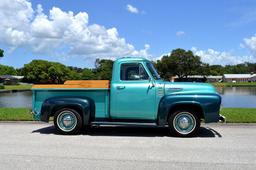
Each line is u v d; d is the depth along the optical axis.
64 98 10.26
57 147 8.41
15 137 9.84
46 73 125.88
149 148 8.32
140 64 10.09
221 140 9.35
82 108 10.11
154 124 9.96
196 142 9.08
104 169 6.46
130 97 10.02
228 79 166.75
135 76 10.09
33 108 10.56
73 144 8.81
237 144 8.80
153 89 9.95
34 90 10.52
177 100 9.71
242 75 168.50
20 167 6.59
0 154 7.65
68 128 10.25
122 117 10.15
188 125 9.84
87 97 10.30
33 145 8.66
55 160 7.11
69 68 137.00
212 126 11.94
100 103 10.27
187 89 9.86
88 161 7.04
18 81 135.12
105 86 10.16
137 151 7.98
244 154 7.67
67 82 10.46
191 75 130.38
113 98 10.08
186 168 6.53
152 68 10.44
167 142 9.09
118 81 10.11
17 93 65.50
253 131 10.90
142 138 9.69
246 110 15.35
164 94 9.93
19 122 12.96
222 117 9.86
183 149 8.20
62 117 10.30
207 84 10.08
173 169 6.46
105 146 8.55
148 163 6.88
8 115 13.87
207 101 9.66
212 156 7.46
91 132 10.71
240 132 10.70
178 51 130.00
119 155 7.57
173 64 127.75
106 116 10.24
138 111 10.01
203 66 131.12
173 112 9.88
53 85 10.45
